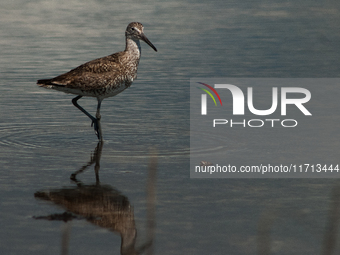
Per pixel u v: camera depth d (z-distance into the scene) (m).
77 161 11.37
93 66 12.78
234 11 37.88
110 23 32.22
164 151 12.16
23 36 28.34
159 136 13.40
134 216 8.52
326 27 31.31
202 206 8.95
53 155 11.76
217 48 25.56
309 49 25.19
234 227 8.14
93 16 34.97
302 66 21.58
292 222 8.30
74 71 12.85
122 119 15.05
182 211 8.73
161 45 26.38
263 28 31.05
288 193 9.58
